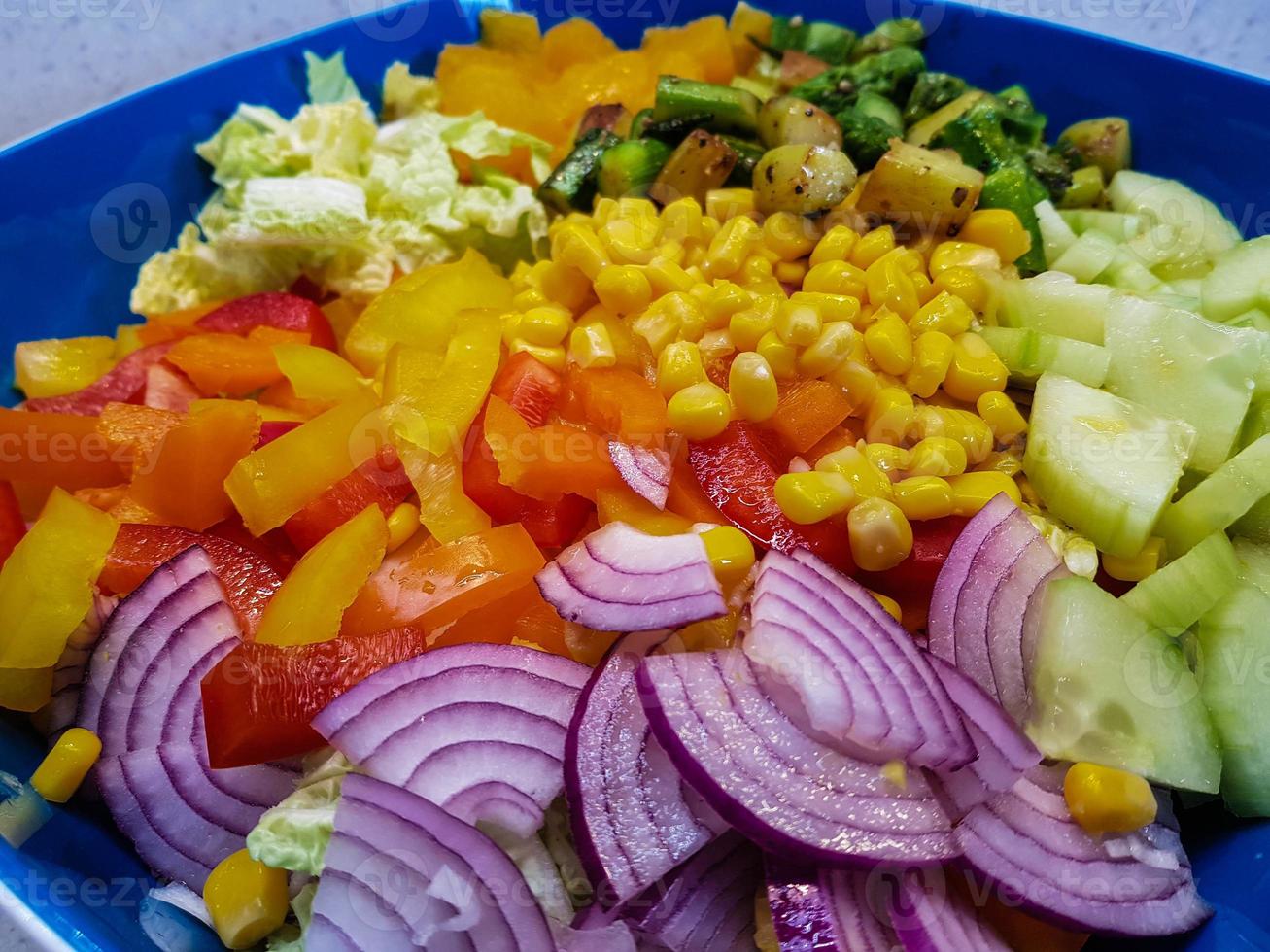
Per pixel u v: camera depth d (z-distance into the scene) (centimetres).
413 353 16
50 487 16
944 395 16
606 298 16
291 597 13
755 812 11
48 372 18
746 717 11
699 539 13
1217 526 14
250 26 24
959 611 13
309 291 21
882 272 16
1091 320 16
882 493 14
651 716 11
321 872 11
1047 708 13
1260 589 14
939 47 22
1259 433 15
